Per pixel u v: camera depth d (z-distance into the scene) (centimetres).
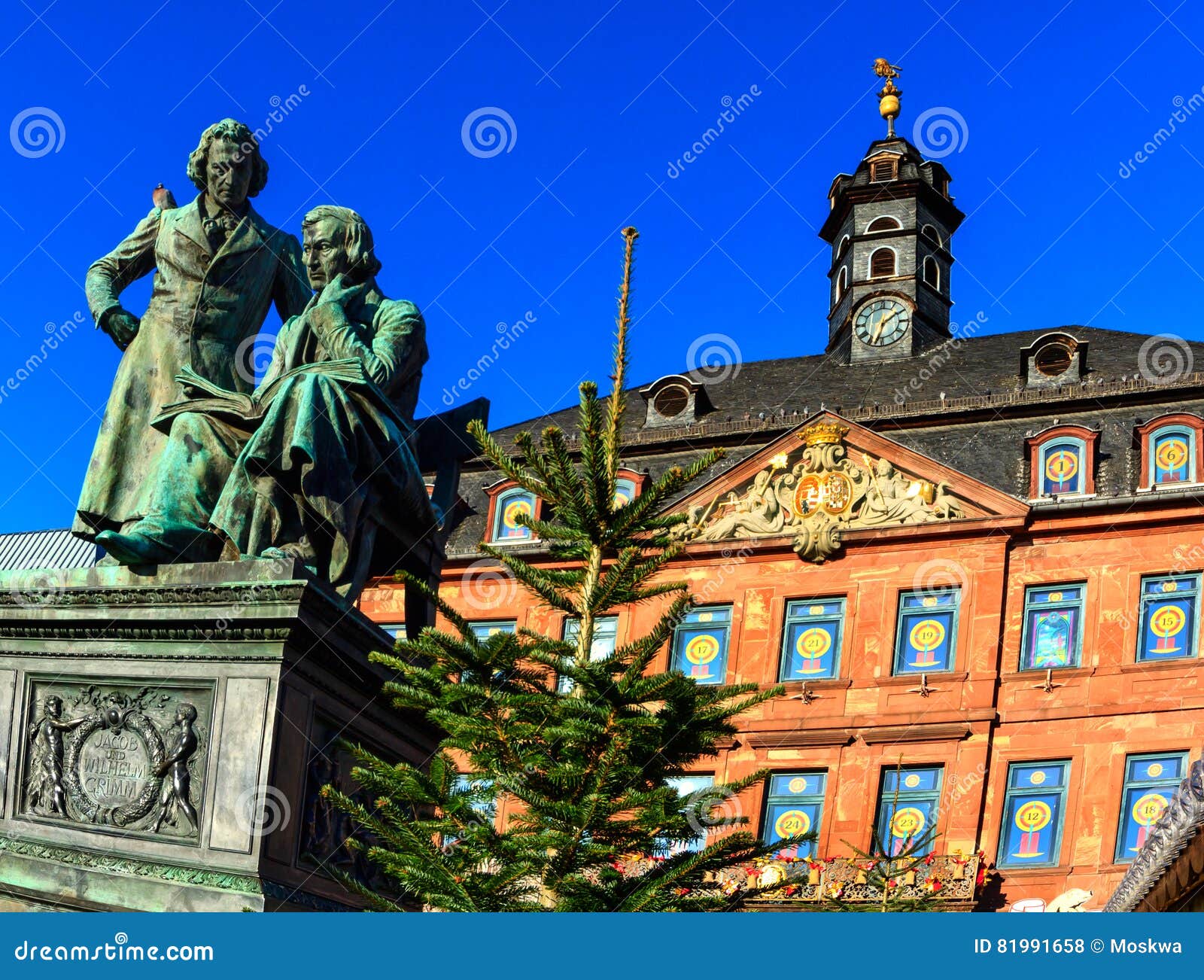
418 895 941
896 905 3077
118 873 859
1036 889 3481
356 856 950
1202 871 1249
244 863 850
